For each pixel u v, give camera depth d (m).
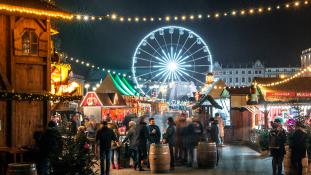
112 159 17.20
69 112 22.33
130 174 15.66
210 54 39.00
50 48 13.27
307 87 25.44
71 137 12.56
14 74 12.52
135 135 16.62
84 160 11.67
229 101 33.91
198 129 18.22
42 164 11.45
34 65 12.95
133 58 38.84
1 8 11.88
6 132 12.39
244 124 31.69
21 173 9.41
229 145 28.73
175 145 18.08
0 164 12.12
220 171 16.17
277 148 14.15
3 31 12.46
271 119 27.44
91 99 23.42
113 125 17.55
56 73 15.23
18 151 12.29
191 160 17.81
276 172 14.69
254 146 25.22
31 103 12.81
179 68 39.38
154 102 38.00
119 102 24.50
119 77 31.08
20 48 12.65
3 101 12.38
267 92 24.72
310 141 14.97
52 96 13.02
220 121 27.20
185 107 44.44
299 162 13.60
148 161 17.33
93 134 17.88
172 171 16.33
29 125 12.73
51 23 14.59
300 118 19.22
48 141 11.48
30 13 12.68
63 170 11.40
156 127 17.62
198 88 55.00
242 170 16.38
